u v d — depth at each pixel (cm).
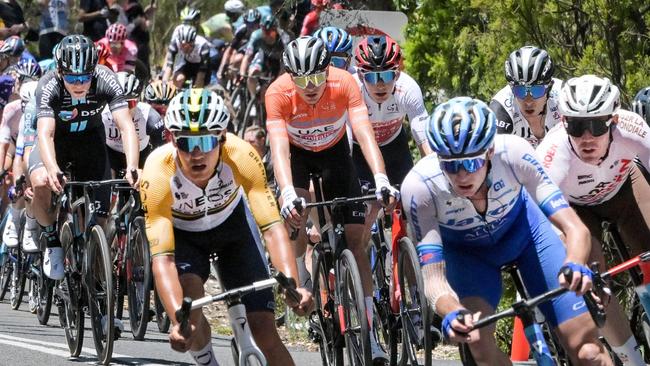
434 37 1518
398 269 979
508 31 1278
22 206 1484
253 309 753
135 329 1219
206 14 2650
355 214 987
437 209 716
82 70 1075
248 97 2034
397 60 1069
